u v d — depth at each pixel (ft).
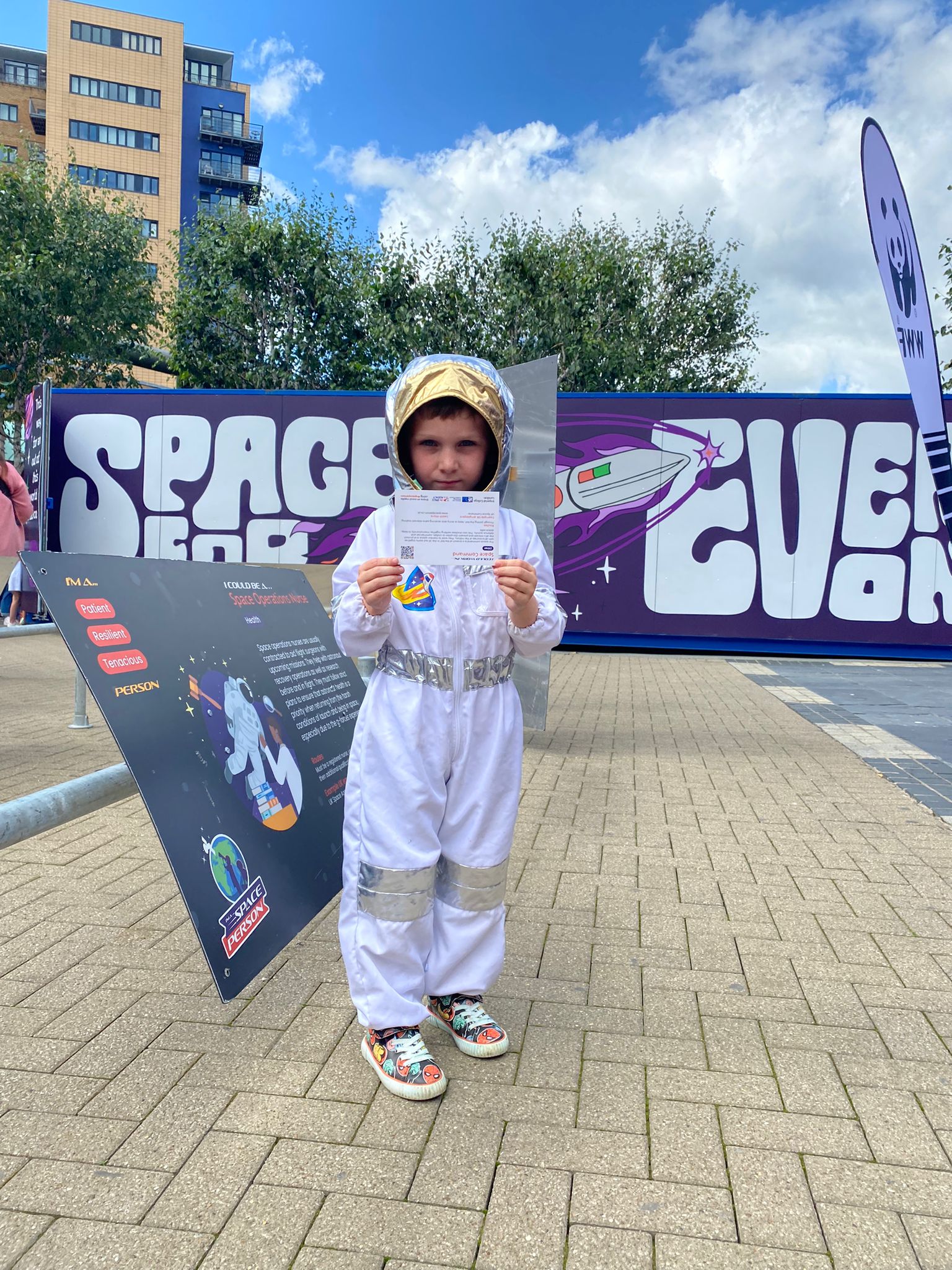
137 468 39.96
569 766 17.66
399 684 6.74
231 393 39.22
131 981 8.47
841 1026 7.73
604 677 31.50
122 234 72.23
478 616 6.80
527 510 18.22
